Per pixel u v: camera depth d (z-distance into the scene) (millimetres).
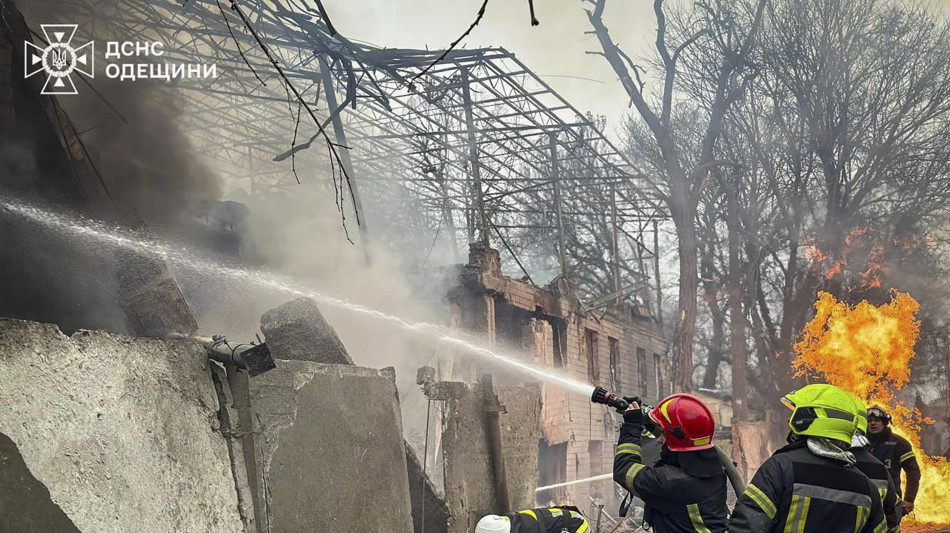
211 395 4938
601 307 28547
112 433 4094
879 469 3816
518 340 21703
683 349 26297
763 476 3582
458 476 8062
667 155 27750
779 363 31000
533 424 10406
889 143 28219
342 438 6098
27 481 3609
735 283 31250
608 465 25938
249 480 5082
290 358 6473
